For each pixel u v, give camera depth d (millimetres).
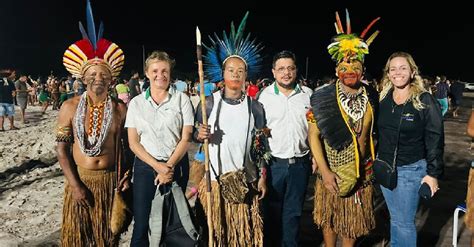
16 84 14289
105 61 3627
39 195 6367
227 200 3605
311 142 3768
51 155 8773
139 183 3627
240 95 3715
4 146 9852
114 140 3660
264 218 4141
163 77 3566
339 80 3719
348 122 3629
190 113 3650
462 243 4766
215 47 3768
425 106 3418
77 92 16984
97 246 3666
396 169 3547
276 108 4008
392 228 3660
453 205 6051
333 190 3691
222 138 3654
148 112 3564
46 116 17047
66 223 3613
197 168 3822
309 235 4918
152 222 3535
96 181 3613
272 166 4035
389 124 3547
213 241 3613
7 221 5344
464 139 12328
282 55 4012
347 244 3938
